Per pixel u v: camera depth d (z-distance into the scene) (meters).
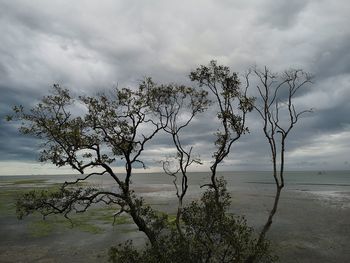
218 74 17.97
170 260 13.52
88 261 26.52
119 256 14.20
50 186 109.12
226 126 17.50
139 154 18.16
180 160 18.09
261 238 15.73
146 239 32.62
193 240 13.80
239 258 13.62
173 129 18.81
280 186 17.03
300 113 17.12
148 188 104.88
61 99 17.22
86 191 17.58
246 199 65.44
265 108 17.52
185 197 70.56
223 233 14.01
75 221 42.72
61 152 16.72
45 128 16.73
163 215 17.11
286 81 17.42
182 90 19.17
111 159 17.89
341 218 42.59
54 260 26.98
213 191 16.03
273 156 17.34
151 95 18.59
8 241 33.16
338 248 29.23
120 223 41.16
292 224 39.09
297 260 26.17
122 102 18.02
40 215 47.28
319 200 63.00
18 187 106.75
